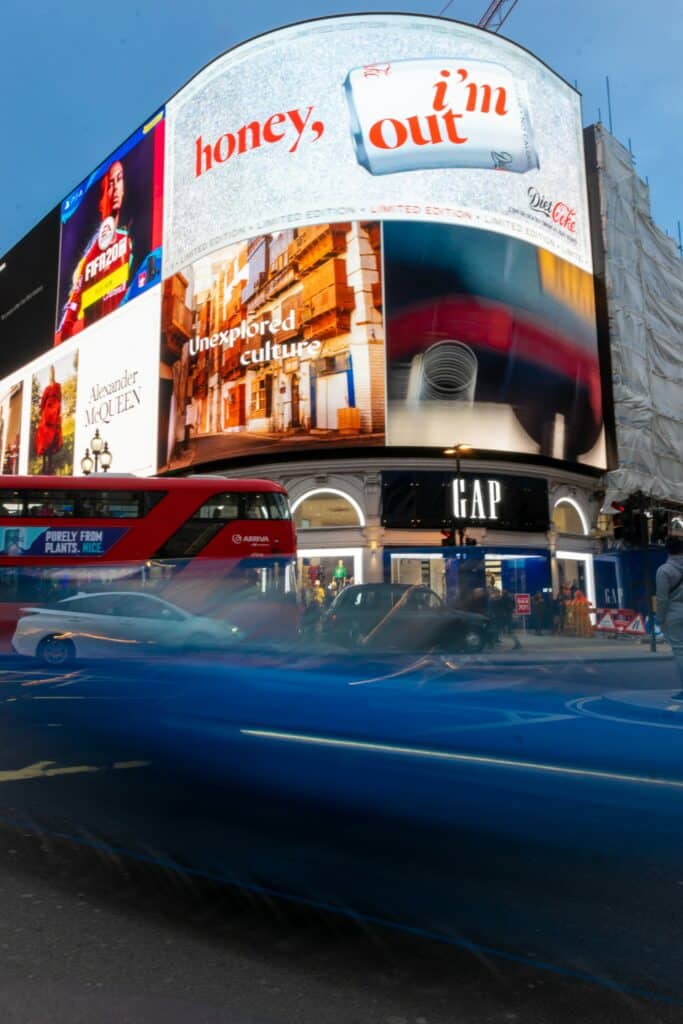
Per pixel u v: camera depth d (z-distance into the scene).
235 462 33.94
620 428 37.38
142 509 17.03
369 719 7.20
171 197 38.25
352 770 5.41
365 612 10.68
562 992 2.44
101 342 42.16
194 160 37.22
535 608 21.33
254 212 34.47
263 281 33.94
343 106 33.88
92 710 7.68
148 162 40.44
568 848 3.83
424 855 3.72
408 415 31.59
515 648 12.98
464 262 32.75
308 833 4.04
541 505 33.75
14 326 51.25
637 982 2.50
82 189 46.19
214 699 7.91
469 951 2.72
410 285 32.25
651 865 3.59
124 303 40.75
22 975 2.54
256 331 33.72
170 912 3.05
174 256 37.50
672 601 7.66
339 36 34.59
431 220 32.75
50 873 3.46
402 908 3.09
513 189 34.25
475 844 3.89
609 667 12.86
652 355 41.03
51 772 5.40
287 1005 2.37
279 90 34.75
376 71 34.06
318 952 2.72
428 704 7.90
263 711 7.49
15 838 3.95
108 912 3.05
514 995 2.42
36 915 3.02
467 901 3.16
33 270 50.03
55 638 10.37
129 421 39.09
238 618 10.33
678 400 42.62
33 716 7.52
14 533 16.30
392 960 2.65
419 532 31.97
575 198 36.94
